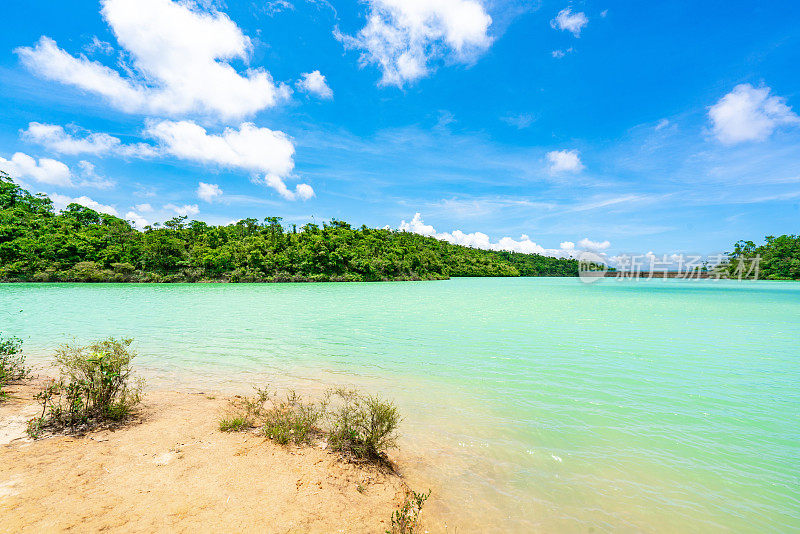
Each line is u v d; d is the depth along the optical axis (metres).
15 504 3.44
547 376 10.04
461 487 4.79
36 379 8.40
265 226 115.19
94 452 4.79
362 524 3.74
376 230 129.62
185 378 9.53
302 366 10.93
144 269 71.19
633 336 16.23
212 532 3.28
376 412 5.68
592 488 4.86
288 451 5.21
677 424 6.92
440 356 12.30
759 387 9.14
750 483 5.03
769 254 105.50
